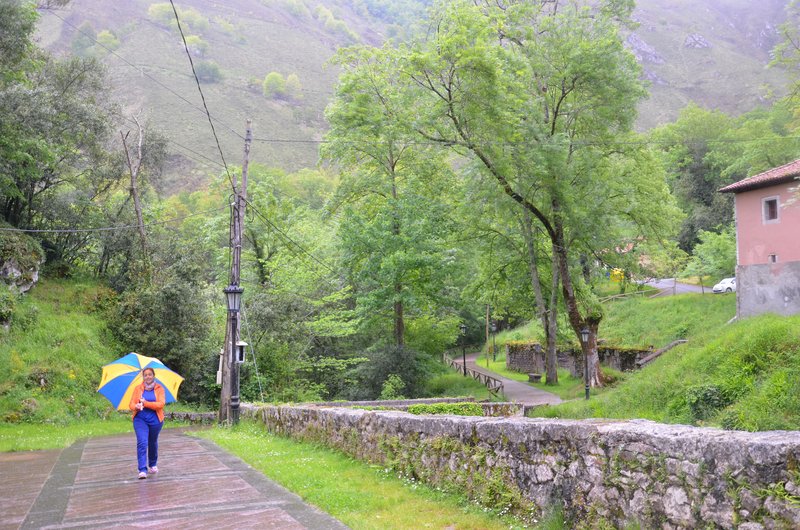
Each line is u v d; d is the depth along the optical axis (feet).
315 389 109.29
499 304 142.31
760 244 99.76
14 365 79.61
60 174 110.93
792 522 12.12
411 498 23.00
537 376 134.51
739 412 44.27
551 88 102.73
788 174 93.09
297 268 123.75
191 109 566.36
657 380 58.95
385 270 112.27
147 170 129.39
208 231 132.87
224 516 20.70
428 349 134.41
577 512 17.44
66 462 35.83
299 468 29.94
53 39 622.13
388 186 122.83
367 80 104.99
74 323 94.22
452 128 97.40
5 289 86.43
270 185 135.23
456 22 91.56
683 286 194.08
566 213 99.71
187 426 78.02
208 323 105.09
